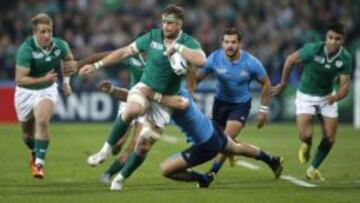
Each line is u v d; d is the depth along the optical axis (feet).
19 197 82.58
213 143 85.05
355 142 155.74
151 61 83.15
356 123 196.44
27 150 132.26
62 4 225.56
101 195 83.92
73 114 197.67
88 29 216.33
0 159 119.14
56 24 215.10
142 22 221.66
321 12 225.35
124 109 83.71
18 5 228.43
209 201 80.84
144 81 83.66
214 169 92.79
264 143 152.15
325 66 100.17
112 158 119.24
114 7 224.94
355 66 204.23
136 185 92.43
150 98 83.15
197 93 193.16
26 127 100.94
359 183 96.12
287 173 106.63
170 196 83.51
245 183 95.61
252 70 98.48
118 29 216.33
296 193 86.79
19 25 216.33
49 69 97.35
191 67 87.10
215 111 101.60
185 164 85.46
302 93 102.89
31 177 99.04
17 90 97.86
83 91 197.57
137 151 85.40
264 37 219.61
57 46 96.78
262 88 99.40
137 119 91.66
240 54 99.04
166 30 81.76
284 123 200.95
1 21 217.97
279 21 223.51
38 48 95.71
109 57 84.74
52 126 185.78
